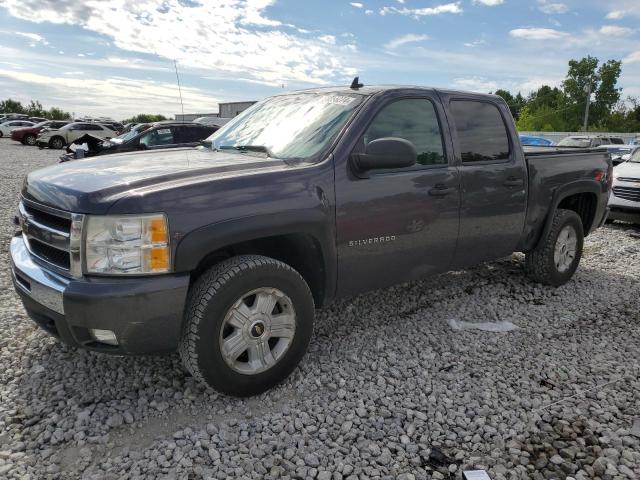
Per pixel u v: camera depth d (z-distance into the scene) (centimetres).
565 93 6906
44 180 308
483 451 268
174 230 267
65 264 279
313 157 334
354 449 265
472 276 556
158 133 1292
